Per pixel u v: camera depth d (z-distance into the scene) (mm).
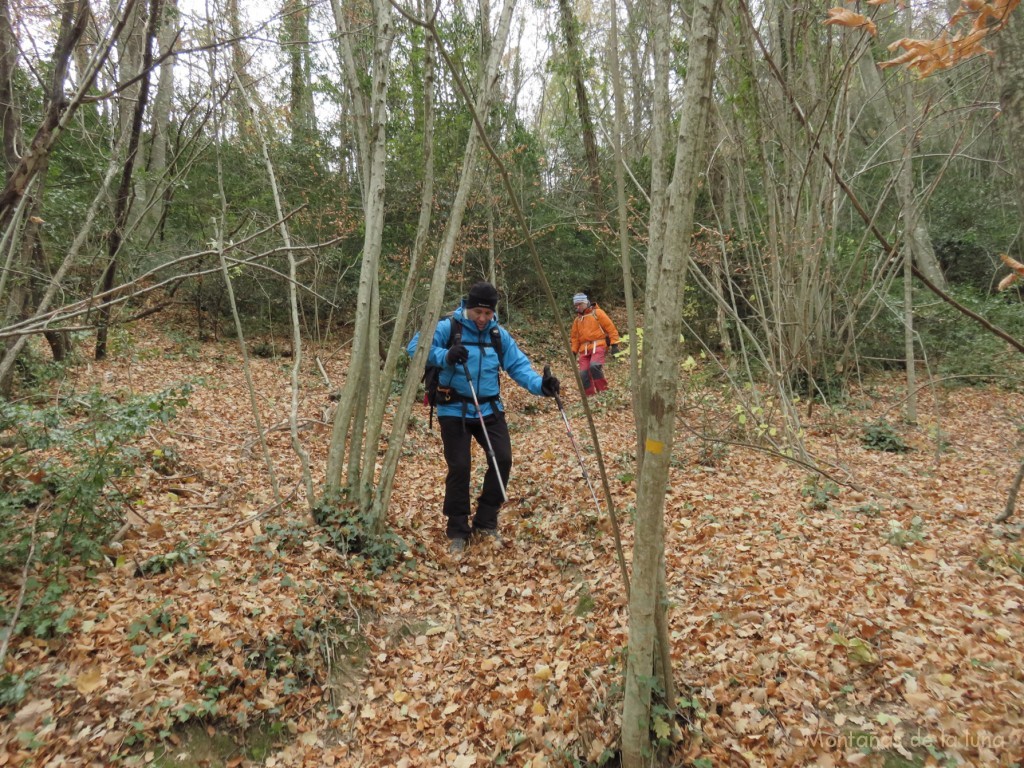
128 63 7168
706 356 11047
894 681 2830
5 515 3252
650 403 2152
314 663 3217
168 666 2932
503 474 4660
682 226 1996
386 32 4289
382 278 11586
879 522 4695
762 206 8523
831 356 9547
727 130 6906
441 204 11891
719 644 3230
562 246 14969
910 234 5312
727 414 7418
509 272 14844
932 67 2033
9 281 5184
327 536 4121
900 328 10953
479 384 4625
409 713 3104
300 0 5586
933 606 3432
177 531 4113
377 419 4383
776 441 7039
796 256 7664
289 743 2863
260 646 3158
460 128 11445
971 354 10297
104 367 9117
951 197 14648
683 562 4172
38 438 3441
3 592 3117
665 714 2559
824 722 2688
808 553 4172
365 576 3973
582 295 9734
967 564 3906
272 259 10836
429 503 5578
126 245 8930
